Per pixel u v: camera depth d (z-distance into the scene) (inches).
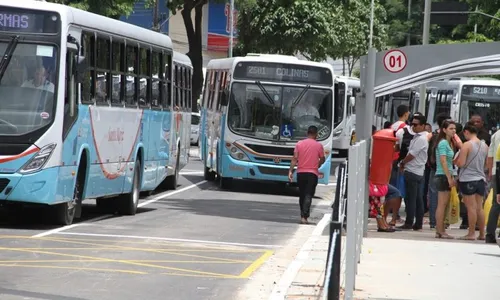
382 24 4069.9
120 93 1047.0
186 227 994.1
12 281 623.2
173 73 1386.6
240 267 741.3
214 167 1610.5
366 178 935.7
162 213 1138.0
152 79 1183.6
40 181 861.8
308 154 1109.7
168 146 1296.8
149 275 677.9
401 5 4276.6
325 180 1493.6
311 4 2893.7
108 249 788.6
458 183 991.6
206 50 3432.6
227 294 622.5
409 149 1039.6
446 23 1320.1
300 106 1494.8
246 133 1492.4
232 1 2623.0
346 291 514.0
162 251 799.7
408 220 1055.0
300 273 711.1
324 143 1491.1
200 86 2428.6
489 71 968.3
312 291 633.6
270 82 1497.3
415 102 2105.1
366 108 959.6
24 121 862.5
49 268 680.4
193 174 1877.5
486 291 658.2
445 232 987.9
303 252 837.2
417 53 977.5
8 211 1041.5
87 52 941.8
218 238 917.2
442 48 976.3
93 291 604.4
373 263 767.7
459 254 842.2
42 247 776.9
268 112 1493.6
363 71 963.3
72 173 907.4
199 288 637.9
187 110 1574.8
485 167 1002.1
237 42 3088.1
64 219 930.1
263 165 1488.7
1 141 857.5
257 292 635.5
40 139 862.5
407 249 863.1
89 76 948.0
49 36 876.6
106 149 1001.5
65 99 881.5
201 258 775.7
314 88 1499.8
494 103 1838.1
